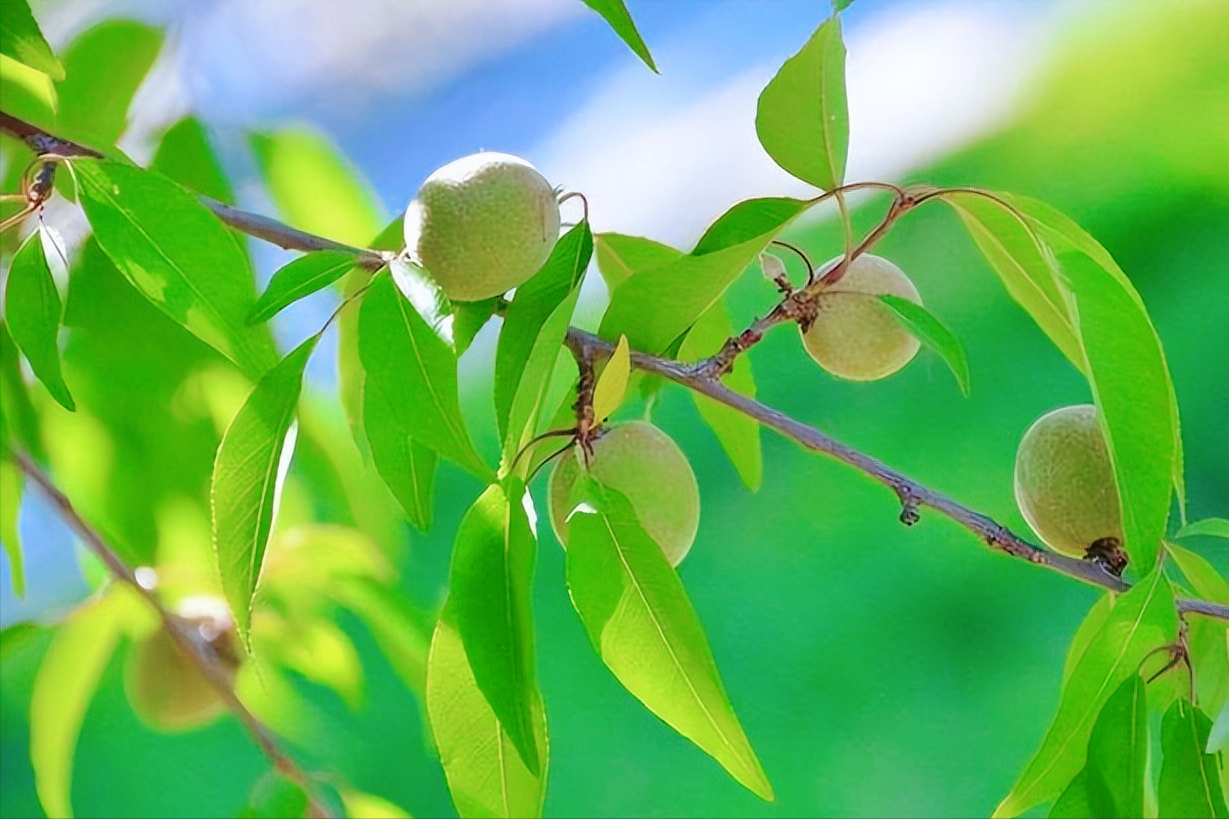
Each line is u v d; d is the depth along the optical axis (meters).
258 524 0.81
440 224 0.83
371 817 0.98
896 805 1.17
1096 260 0.83
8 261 0.94
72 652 0.98
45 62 0.84
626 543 0.82
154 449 0.97
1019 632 1.17
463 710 0.82
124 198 0.83
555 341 0.81
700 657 0.82
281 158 0.97
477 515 0.80
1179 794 0.82
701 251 0.84
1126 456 0.82
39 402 0.96
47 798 0.98
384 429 0.83
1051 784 0.83
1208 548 1.15
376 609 1.00
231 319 0.83
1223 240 1.17
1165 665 0.85
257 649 1.01
